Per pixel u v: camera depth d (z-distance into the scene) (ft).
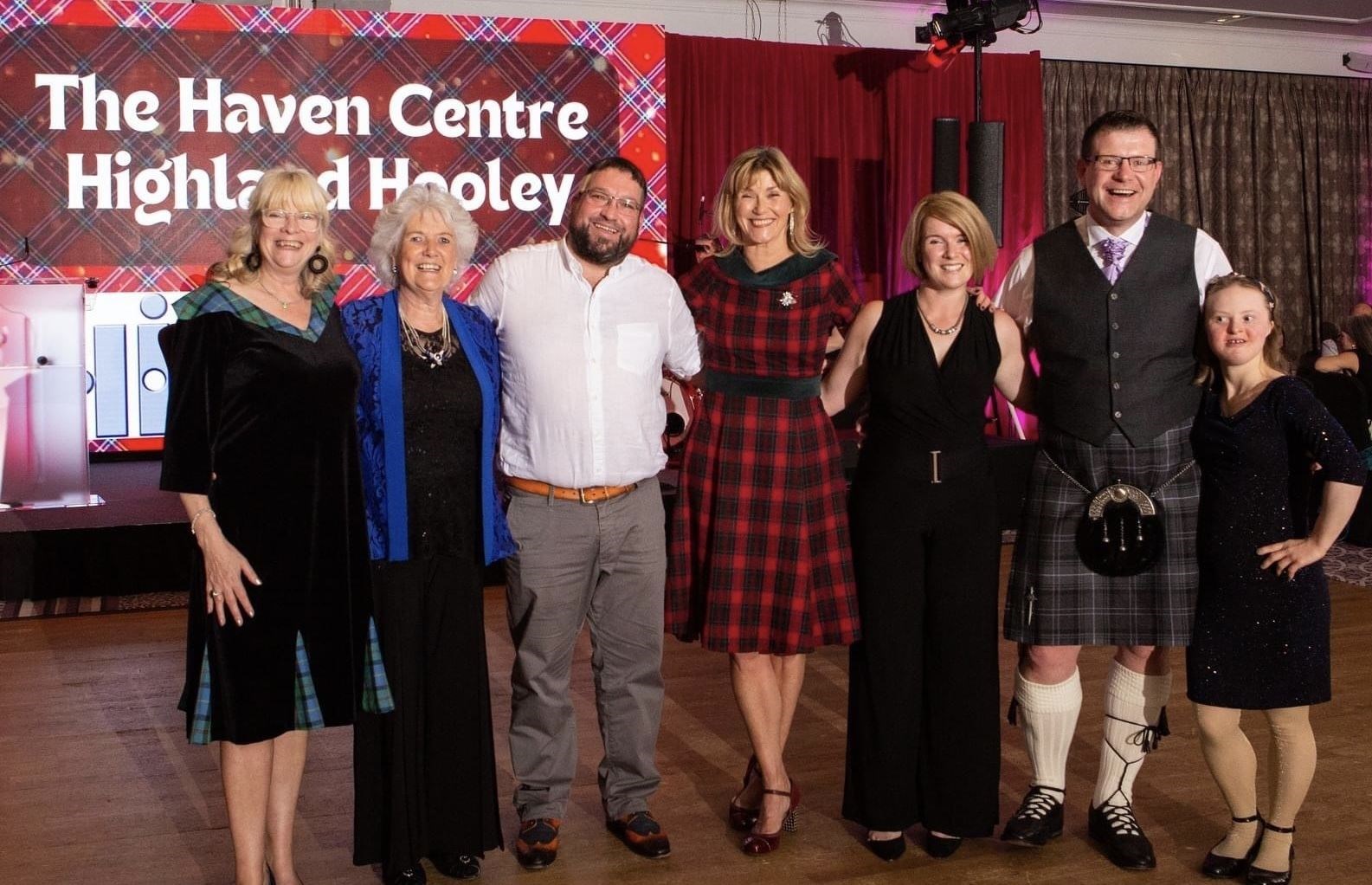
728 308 9.26
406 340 8.40
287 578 7.88
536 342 8.94
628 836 9.52
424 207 8.37
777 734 9.59
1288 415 8.55
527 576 9.06
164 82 22.30
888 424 9.26
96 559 17.38
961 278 8.96
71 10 21.85
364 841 8.65
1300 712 8.71
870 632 9.23
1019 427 28.02
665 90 24.49
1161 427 9.14
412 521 8.38
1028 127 29.17
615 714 9.56
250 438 7.74
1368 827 9.84
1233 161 31.73
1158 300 9.16
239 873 8.03
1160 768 11.11
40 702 13.24
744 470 9.28
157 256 22.50
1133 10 29.37
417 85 23.20
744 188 9.12
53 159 21.95
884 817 9.27
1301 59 32.22
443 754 8.66
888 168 28.30
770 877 9.08
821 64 27.63
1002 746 11.77
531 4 26.14
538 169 23.82
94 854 9.58
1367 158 32.89
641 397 9.19
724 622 9.27
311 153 22.90
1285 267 32.37
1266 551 8.62
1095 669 14.14
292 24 22.68
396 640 8.45
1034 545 9.50
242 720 7.79
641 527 9.27
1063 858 9.37
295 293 8.00
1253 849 9.05
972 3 23.95
